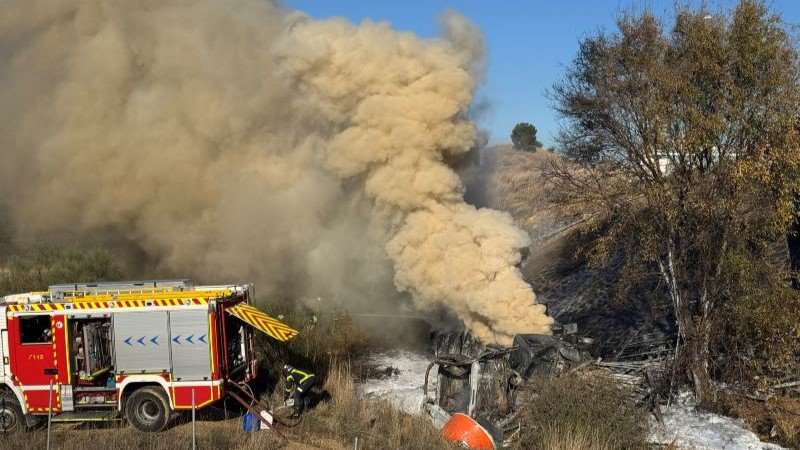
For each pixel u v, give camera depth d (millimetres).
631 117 14984
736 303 13930
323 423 13258
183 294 12945
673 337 17281
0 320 12805
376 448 11984
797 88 13281
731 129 13648
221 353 12781
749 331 13984
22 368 12805
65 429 12898
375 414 13508
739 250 13781
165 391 12727
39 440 11906
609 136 15609
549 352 13273
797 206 14562
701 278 14531
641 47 14930
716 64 13594
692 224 14594
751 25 13461
